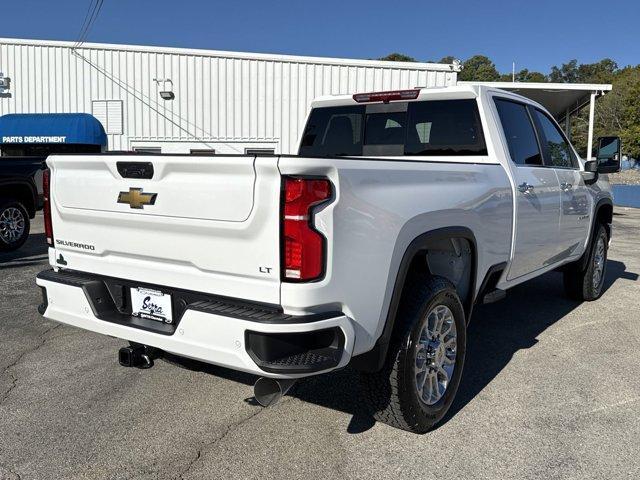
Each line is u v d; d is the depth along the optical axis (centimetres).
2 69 2238
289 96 2164
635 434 331
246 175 255
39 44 2209
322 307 255
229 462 300
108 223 312
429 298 315
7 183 932
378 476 288
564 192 512
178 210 278
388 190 286
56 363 439
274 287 253
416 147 460
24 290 674
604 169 564
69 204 331
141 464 297
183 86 2180
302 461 301
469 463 299
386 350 296
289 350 253
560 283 734
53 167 341
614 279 781
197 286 280
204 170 268
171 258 288
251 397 380
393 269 289
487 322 560
